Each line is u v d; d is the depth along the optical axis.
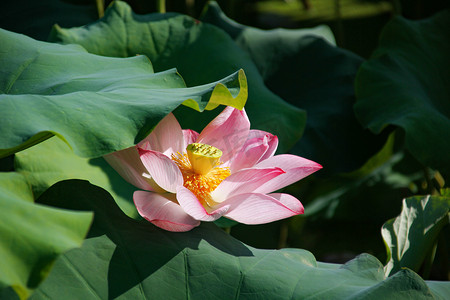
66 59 1.51
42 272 1.19
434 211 1.67
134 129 1.33
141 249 1.38
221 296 1.36
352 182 2.33
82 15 2.10
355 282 1.39
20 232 1.20
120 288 1.35
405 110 1.94
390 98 2.02
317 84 2.28
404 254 1.61
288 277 1.39
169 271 1.37
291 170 1.41
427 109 1.95
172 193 1.43
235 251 1.42
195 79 1.80
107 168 1.56
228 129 1.49
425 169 2.09
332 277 1.40
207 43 1.84
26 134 1.28
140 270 1.36
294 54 2.33
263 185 1.42
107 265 1.36
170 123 1.47
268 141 1.49
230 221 1.62
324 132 2.11
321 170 2.05
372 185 2.33
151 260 1.38
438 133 1.88
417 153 1.83
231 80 1.39
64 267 1.34
